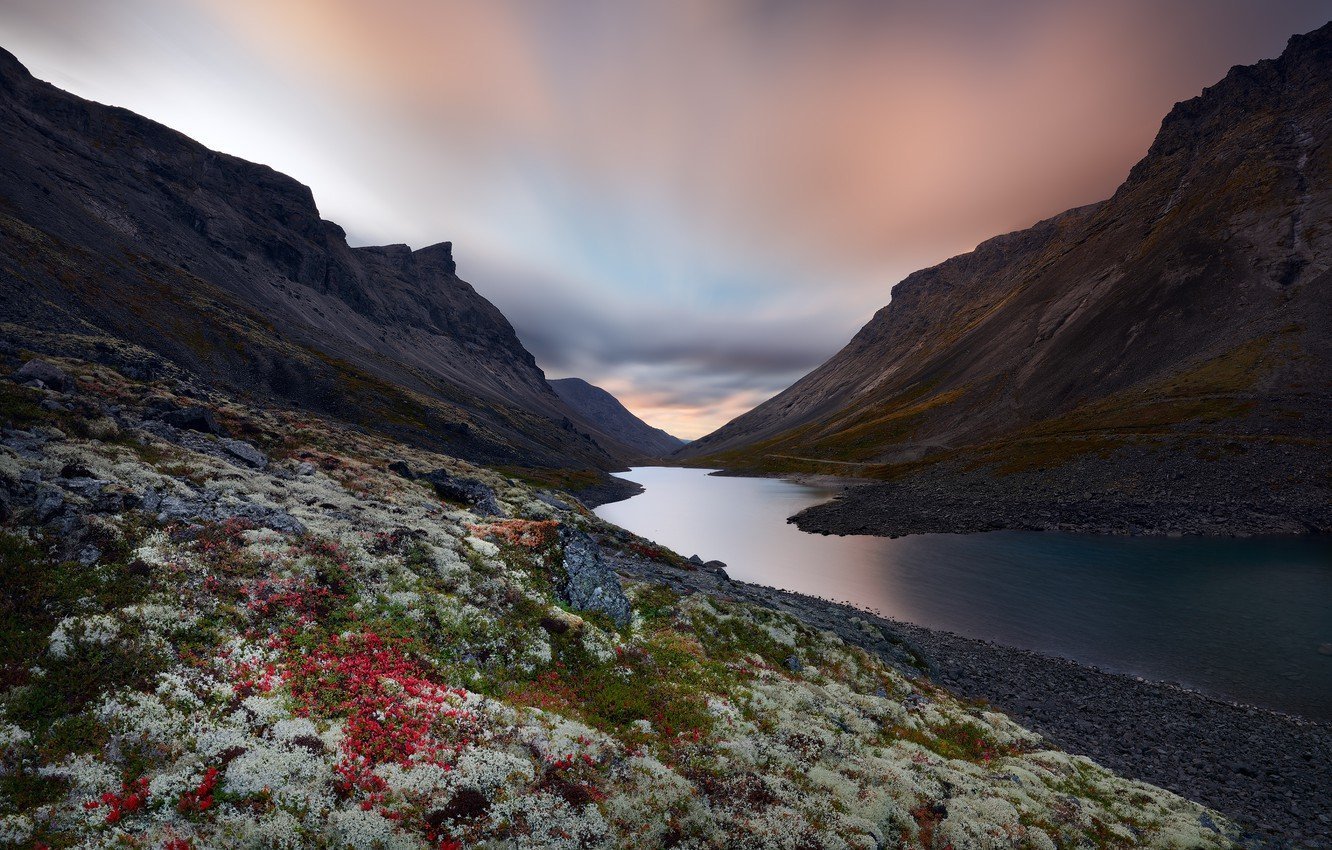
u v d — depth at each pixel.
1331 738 32.97
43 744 11.89
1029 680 40.34
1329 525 81.25
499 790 13.48
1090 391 180.12
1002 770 22.94
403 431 142.88
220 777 12.15
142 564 18.61
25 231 127.88
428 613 22.25
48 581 16.36
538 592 28.70
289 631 18.44
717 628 33.91
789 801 16.12
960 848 15.97
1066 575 68.62
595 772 15.29
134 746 12.41
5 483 19.09
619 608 32.06
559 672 22.39
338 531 26.75
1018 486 115.62
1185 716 35.38
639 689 22.47
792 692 25.25
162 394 49.38
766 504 154.12
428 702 16.66
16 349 46.97
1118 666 43.88
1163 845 18.73
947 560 78.50
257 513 25.67
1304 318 145.62
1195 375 145.62
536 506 62.50
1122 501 97.50
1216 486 95.50
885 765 19.86
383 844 11.23
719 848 13.42
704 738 19.14
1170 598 58.88
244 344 143.88
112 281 135.50
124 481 23.91
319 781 12.43
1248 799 26.48
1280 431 107.38
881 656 39.22
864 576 71.81
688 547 92.81
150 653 15.24
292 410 110.62
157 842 10.12
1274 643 47.19
